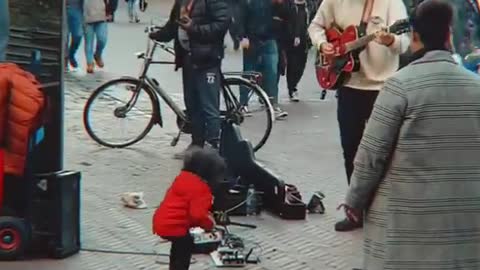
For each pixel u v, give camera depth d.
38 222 10.10
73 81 23.09
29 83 9.53
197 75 14.50
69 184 10.15
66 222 10.16
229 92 15.59
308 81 26.45
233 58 30.58
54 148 10.16
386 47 11.05
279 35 19.80
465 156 6.65
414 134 6.63
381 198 6.82
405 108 6.61
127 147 15.84
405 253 6.68
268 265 10.20
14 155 9.56
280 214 11.97
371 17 11.14
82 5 24.56
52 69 10.02
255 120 16.92
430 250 6.65
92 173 13.98
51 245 10.11
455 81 6.68
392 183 6.72
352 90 11.34
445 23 6.76
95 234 11.06
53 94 10.04
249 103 16.12
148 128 15.95
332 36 11.41
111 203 12.41
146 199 12.66
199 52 14.30
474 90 6.70
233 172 12.43
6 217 9.95
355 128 11.50
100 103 15.93
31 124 9.50
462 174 6.64
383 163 6.74
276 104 19.69
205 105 14.54
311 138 17.45
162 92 16.02
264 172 12.20
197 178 9.15
